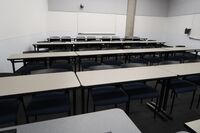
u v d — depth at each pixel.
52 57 3.23
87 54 3.50
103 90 2.15
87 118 1.03
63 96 1.95
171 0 8.70
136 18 8.57
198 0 6.95
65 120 1.00
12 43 3.97
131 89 2.21
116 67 2.53
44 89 1.52
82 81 1.76
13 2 4.00
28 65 3.10
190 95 3.21
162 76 2.01
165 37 9.42
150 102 2.79
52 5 7.30
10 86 1.58
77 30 7.85
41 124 0.96
